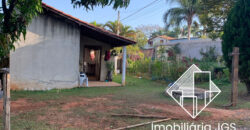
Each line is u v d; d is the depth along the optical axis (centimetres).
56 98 699
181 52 1892
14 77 820
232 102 606
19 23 418
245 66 715
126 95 794
